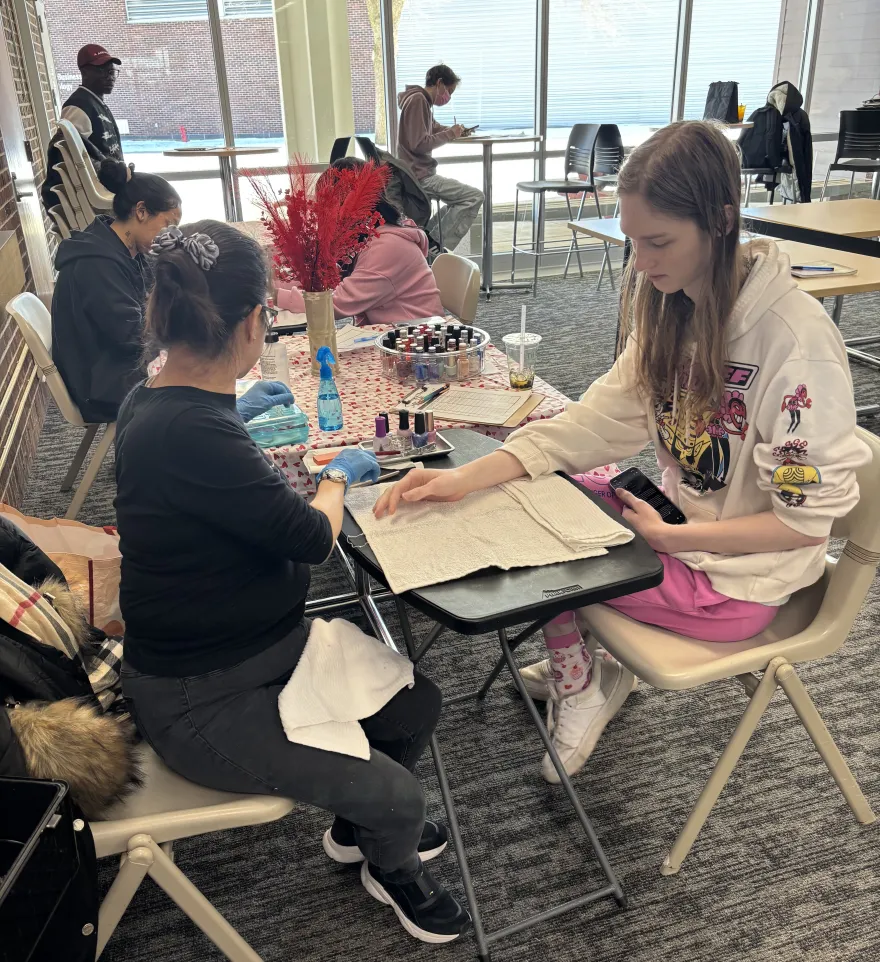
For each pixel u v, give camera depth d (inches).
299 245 78.7
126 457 42.8
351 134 250.1
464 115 258.7
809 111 287.6
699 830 61.0
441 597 44.6
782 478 50.4
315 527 45.4
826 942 56.1
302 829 66.7
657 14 258.8
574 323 209.5
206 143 240.2
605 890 58.8
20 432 133.9
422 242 112.0
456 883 61.2
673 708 78.8
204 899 46.0
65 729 40.4
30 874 35.3
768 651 54.9
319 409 69.9
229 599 44.6
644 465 129.6
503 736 75.9
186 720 45.1
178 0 224.1
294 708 45.5
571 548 49.3
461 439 64.9
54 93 230.1
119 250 105.4
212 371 43.1
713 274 49.6
